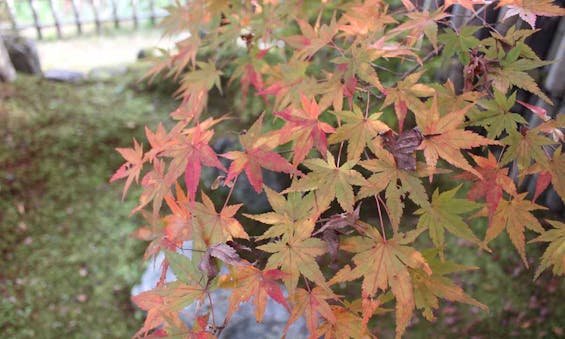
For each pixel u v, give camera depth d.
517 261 3.25
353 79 1.19
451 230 1.12
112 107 5.14
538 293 3.09
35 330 3.15
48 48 6.82
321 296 1.10
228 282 1.07
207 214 1.14
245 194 3.52
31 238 3.73
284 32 2.55
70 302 3.33
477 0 1.21
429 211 1.13
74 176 4.26
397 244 1.05
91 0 7.02
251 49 1.72
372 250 1.05
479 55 1.26
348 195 1.01
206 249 1.09
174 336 1.07
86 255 3.63
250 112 3.62
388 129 1.07
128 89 5.43
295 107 1.31
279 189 3.43
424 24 1.20
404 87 1.16
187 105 1.44
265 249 1.07
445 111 1.18
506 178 1.14
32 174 4.23
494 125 1.14
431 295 1.17
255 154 1.09
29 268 3.53
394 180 1.02
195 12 1.76
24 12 7.78
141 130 4.82
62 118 4.91
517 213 1.15
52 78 5.57
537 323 2.96
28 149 4.47
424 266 1.02
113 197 4.09
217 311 2.81
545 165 1.08
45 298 3.34
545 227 3.05
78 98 5.27
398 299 1.02
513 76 1.15
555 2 1.71
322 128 1.12
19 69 5.63
